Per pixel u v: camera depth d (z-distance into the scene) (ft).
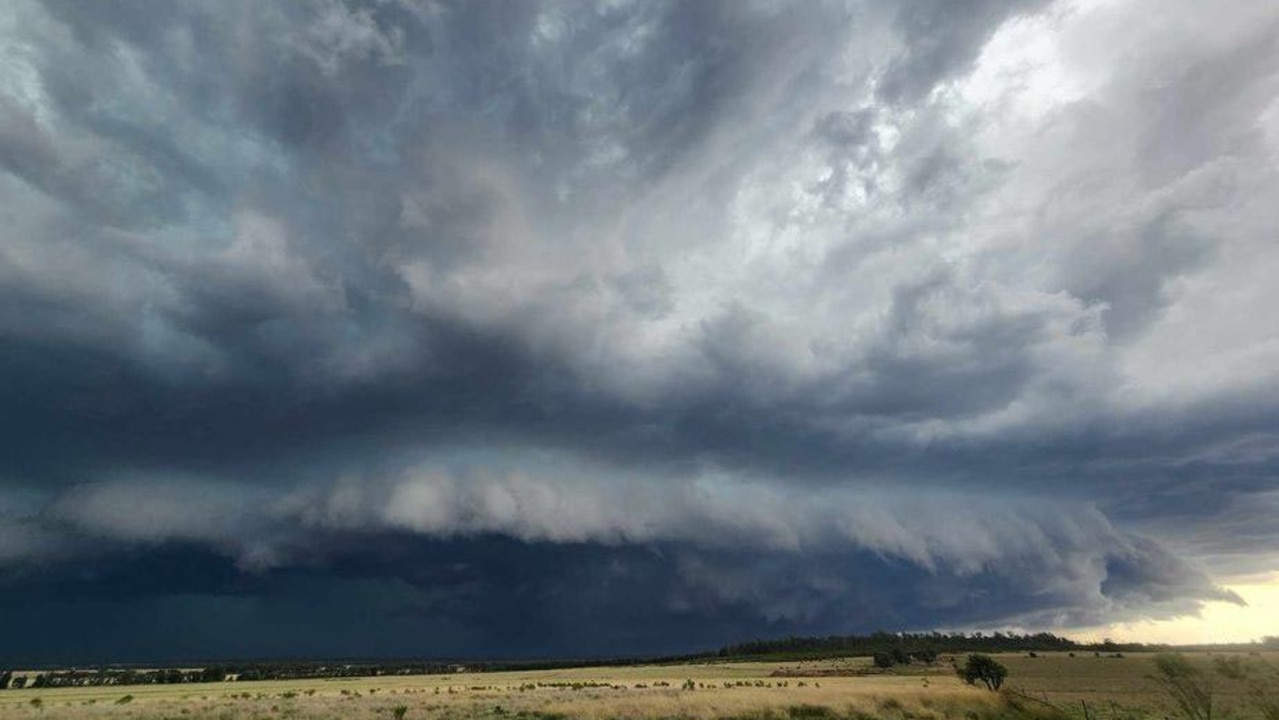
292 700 216.74
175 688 356.38
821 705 158.30
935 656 457.27
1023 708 152.97
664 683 289.12
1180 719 85.40
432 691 270.87
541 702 188.24
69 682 460.14
